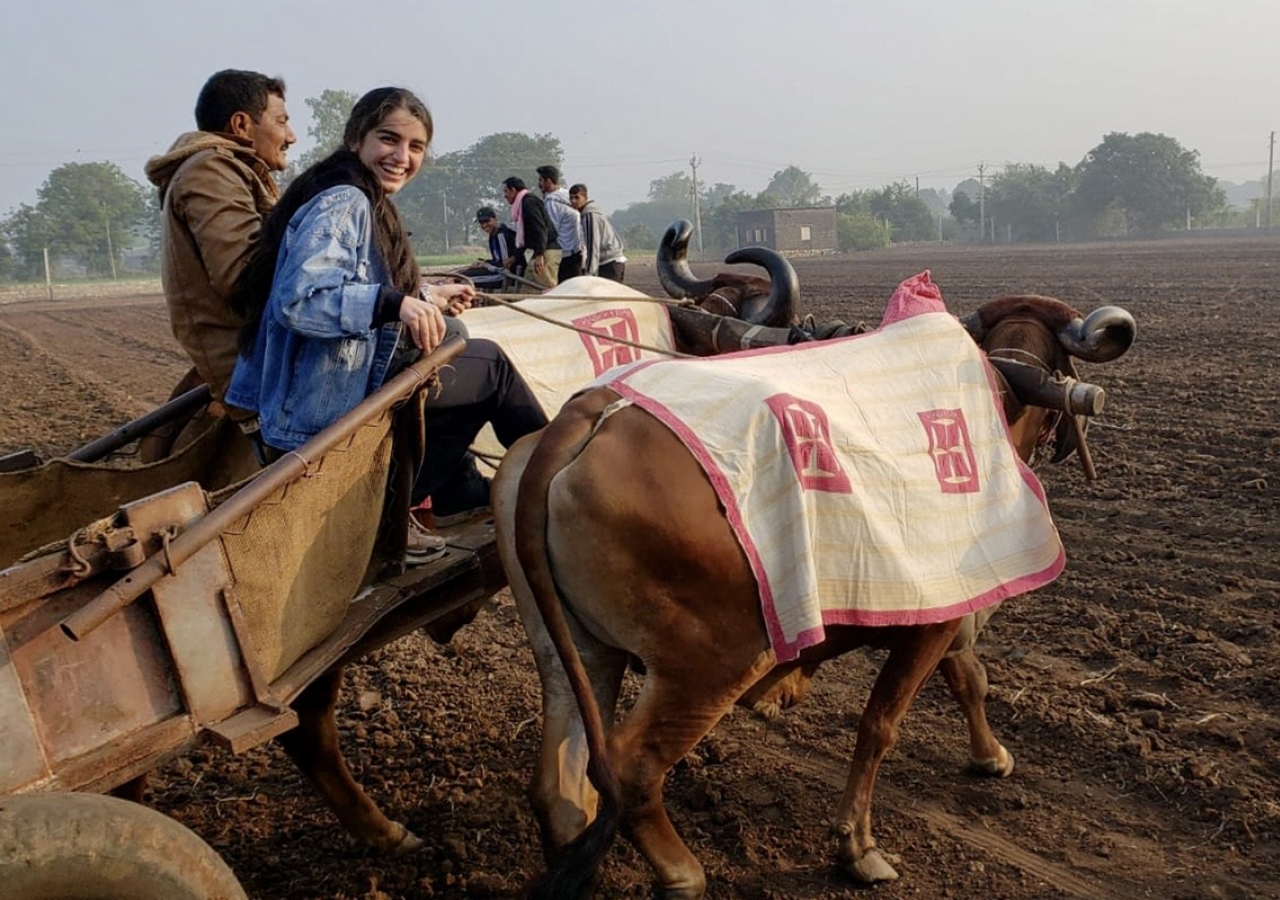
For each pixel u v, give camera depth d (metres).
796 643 3.79
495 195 106.81
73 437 14.30
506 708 6.42
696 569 3.74
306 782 5.70
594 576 3.74
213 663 3.35
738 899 4.58
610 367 5.21
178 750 3.26
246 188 4.36
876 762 4.66
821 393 4.19
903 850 4.86
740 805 5.25
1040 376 4.97
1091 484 9.85
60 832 2.80
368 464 3.92
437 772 5.68
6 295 63.16
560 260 12.75
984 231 107.50
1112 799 5.15
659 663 3.83
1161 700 5.91
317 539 3.74
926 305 4.87
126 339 28.59
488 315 5.25
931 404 4.50
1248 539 8.21
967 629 5.02
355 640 3.88
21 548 4.44
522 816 5.25
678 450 3.77
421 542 4.33
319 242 3.77
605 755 3.68
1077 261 46.91
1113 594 7.37
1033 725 5.80
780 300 5.49
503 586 4.53
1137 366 15.62
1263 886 4.49
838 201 117.12
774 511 3.87
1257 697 5.93
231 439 4.80
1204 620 6.89
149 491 4.69
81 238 106.62
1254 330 18.69
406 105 4.02
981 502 4.48
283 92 4.77
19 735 2.93
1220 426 11.64
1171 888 4.52
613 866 4.80
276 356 3.98
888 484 4.15
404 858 4.93
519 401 4.63
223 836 5.20
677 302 5.65
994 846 4.86
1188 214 98.62
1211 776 5.18
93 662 3.11
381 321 3.78
